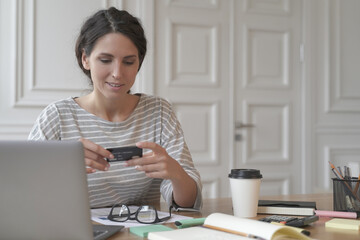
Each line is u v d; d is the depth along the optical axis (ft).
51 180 2.94
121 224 3.84
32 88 9.36
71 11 9.54
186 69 10.48
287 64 11.32
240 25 10.92
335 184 4.30
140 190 5.24
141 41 4.75
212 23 10.67
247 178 4.09
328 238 3.38
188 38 10.49
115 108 5.21
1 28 9.20
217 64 10.71
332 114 11.68
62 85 9.52
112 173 5.02
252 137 11.06
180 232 3.35
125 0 9.89
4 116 9.23
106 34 4.55
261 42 11.11
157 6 10.20
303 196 5.52
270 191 11.18
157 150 4.19
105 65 4.59
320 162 11.57
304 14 11.39
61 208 2.95
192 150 10.55
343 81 11.73
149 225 3.73
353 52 11.79
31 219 2.93
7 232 2.93
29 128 9.34
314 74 11.46
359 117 11.89
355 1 11.76
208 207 4.80
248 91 11.00
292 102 11.37
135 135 5.29
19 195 2.92
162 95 10.28
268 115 11.18
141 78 10.04
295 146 11.41
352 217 4.05
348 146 11.76
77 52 5.06
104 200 5.12
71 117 5.12
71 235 2.97
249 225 3.29
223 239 3.15
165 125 5.43
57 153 2.94
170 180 4.85
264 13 11.10
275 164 11.23
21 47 9.29
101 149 3.98
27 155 2.92
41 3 9.39
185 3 10.43
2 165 2.90
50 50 9.46
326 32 11.53
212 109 10.71
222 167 10.75
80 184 2.97
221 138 10.77
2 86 9.21
